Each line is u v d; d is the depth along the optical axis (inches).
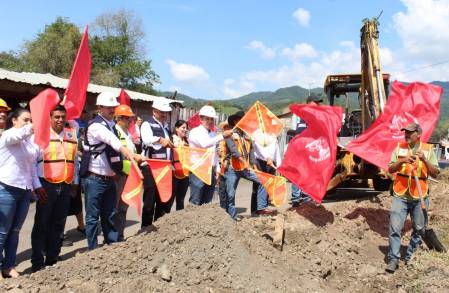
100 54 1702.8
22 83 482.9
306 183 269.6
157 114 250.8
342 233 260.1
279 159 348.2
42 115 180.1
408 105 282.4
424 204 229.0
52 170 209.8
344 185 449.7
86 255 194.4
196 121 365.1
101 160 215.9
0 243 192.1
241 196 522.6
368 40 391.5
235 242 209.2
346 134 499.8
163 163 225.6
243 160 299.7
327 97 516.1
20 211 200.4
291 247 234.2
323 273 217.0
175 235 208.5
